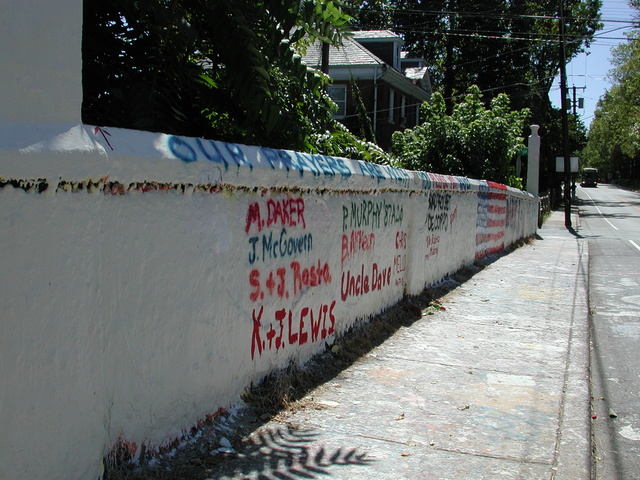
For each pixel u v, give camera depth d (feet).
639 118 153.58
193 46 16.25
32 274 8.39
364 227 20.83
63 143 8.71
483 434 13.97
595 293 36.63
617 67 161.07
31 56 8.50
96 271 9.46
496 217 48.42
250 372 14.30
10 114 8.31
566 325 25.46
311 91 17.72
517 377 18.29
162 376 11.27
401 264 25.45
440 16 126.62
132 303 10.43
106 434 10.05
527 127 125.90
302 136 17.97
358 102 58.18
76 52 9.20
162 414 11.32
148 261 10.73
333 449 12.69
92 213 9.30
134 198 10.34
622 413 17.24
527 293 32.71
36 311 8.46
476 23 126.62
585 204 180.96
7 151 7.86
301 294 16.52
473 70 133.08
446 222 32.53
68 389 9.03
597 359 22.57
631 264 50.70
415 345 21.26
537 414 15.34
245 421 13.53
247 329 14.05
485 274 38.75
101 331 9.69
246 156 13.57
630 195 242.17
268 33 16.22
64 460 9.02
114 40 15.53
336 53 91.61
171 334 11.44
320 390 16.19
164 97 16.03
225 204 12.92
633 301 34.06
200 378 12.38
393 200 23.70
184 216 11.62
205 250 12.30
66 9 8.93
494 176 60.64
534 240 69.82
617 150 314.96
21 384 8.32
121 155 9.78
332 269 18.44
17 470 8.35
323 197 17.44
